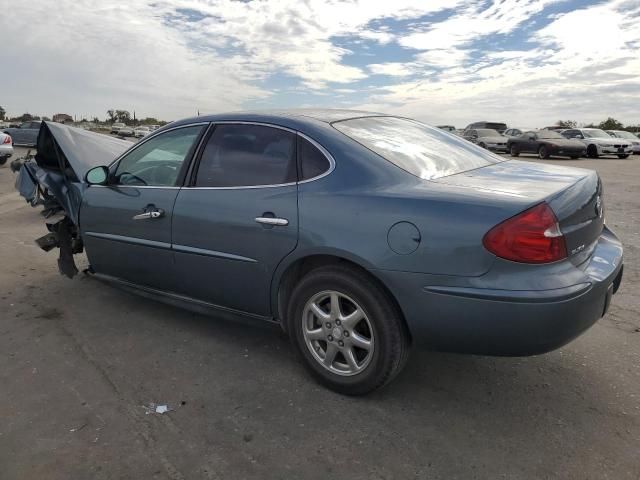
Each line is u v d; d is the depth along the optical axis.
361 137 3.13
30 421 2.78
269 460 2.47
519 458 2.46
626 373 3.24
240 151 3.40
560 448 2.54
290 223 2.99
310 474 2.37
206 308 3.68
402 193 2.72
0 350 3.62
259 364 3.41
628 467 2.39
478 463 2.43
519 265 2.42
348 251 2.76
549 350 2.52
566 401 2.95
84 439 2.62
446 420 2.78
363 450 2.53
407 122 3.75
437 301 2.56
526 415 2.82
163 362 3.45
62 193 4.57
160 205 3.69
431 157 3.17
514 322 2.43
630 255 5.88
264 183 3.21
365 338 2.88
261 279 3.21
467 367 3.35
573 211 2.63
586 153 25.16
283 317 3.26
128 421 2.78
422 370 3.31
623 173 16.09
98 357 3.52
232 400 2.98
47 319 4.18
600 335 3.78
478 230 2.46
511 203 2.47
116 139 5.52
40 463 2.44
